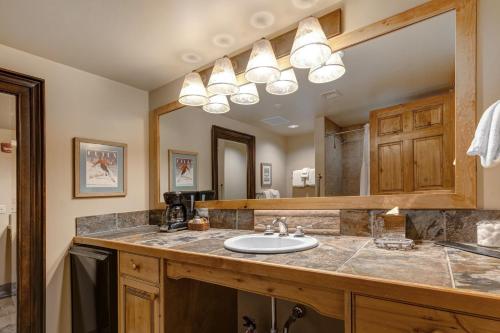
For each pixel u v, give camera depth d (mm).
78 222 1887
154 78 2156
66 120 1875
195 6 1345
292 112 1662
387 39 1306
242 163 1883
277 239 1479
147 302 1387
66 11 1351
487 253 971
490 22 1067
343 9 1383
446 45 1173
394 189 1325
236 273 1089
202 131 2090
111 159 2098
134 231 2014
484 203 1082
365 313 786
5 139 1677
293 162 1660
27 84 1715
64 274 1813
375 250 1124
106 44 1667
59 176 1820
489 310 620
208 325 1597
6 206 1667
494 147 898
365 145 1418
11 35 1544
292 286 954
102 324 1566
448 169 1185
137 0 1286
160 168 2291
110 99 2135
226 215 1953
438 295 676
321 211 1539
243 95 1827
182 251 1236
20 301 1629
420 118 1254
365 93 1399
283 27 1547
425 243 1192
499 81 1044
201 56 1838
